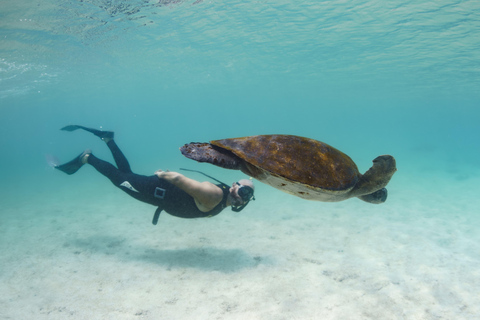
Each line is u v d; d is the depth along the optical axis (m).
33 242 8.27
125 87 32.50
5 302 5.15
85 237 8.71
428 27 13.47
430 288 5.56
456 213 10.73
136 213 11.71
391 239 8.19
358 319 4.65
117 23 13.31
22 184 20.64
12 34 13.29
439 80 25.95
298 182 2.28
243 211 11.67
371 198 3.32
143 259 6.99
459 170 21.02
